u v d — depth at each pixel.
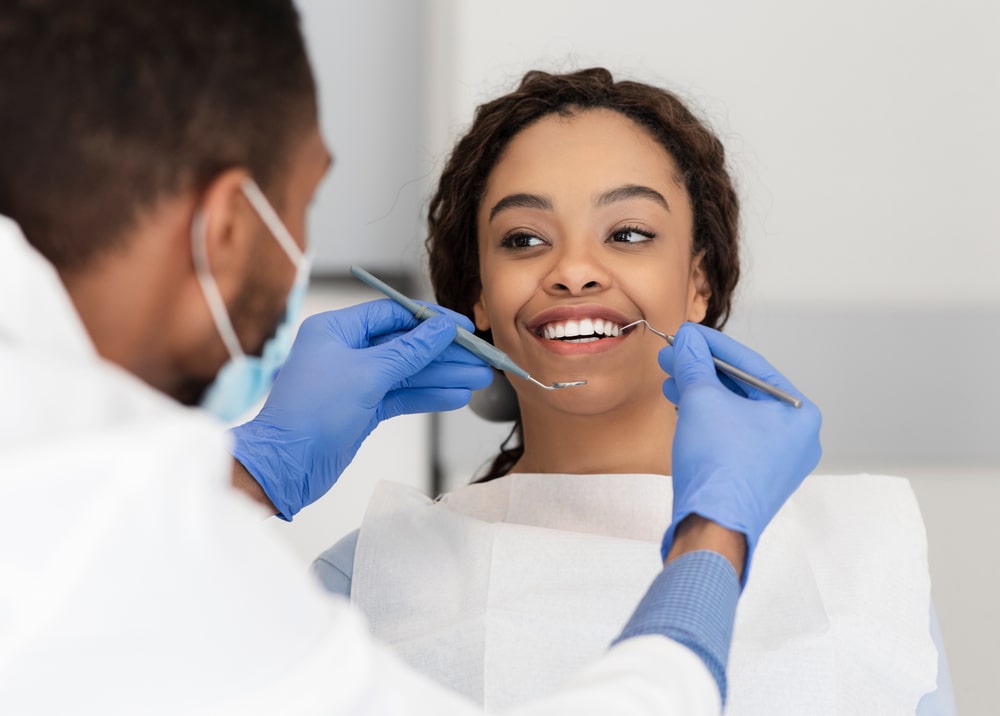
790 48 2.50
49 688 0.48
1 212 0.56
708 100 2.54
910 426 2.54
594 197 1.27
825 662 1.08
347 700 0.53
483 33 2.58
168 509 0.50
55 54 0.55
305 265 0.68
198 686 0.50
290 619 0.54
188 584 0.50
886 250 2.52
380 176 3.04
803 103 2.51
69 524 0.48
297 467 1.12
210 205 0.59
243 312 0.64
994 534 2.29
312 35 2.97
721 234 1.42
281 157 0.62
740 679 1.08
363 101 3.01
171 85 0.56
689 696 0.62
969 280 2.51
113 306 0.60
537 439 1.36
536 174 1.28
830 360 2.54
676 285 1.31
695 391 0.97
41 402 0.51
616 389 1.27
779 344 2.55
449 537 1.23
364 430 1.19
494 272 1.31
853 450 2.55
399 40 2.98
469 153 1.40
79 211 0.56
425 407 1.26
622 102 1.32
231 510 0.55
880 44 2.47
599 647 1.11
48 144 0.55
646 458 1.32
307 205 0.67
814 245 2.54
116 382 0.54
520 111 1.33
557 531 1.19
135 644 0.49
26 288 0.54
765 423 0.93
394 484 1.30
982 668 2.00
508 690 1.11
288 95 0.61
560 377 1.27
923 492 2.44
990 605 2.12
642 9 2.54
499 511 1.32
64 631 0.48
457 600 1.18
